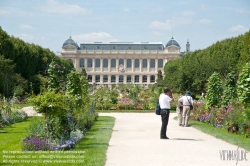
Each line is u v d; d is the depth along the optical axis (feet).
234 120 107.76
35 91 321.73
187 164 63.82
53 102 80.74
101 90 310.04
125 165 63.31
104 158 68.33
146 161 66.39
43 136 84.23
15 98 200.23
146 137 98.78
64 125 87.45
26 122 142.92
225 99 143.95
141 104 231.50
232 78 145.38
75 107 107.24
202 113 147.02
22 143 80.38
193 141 90.79
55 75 131.13
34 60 372.38
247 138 96.02
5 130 115.85
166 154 72.90
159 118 165.68
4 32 330.75
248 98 115.75
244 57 286.25
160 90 310.24
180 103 128.88
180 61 487.20
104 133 105.50
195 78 323.37
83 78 146.82
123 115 185.37
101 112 207.10
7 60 272.92
